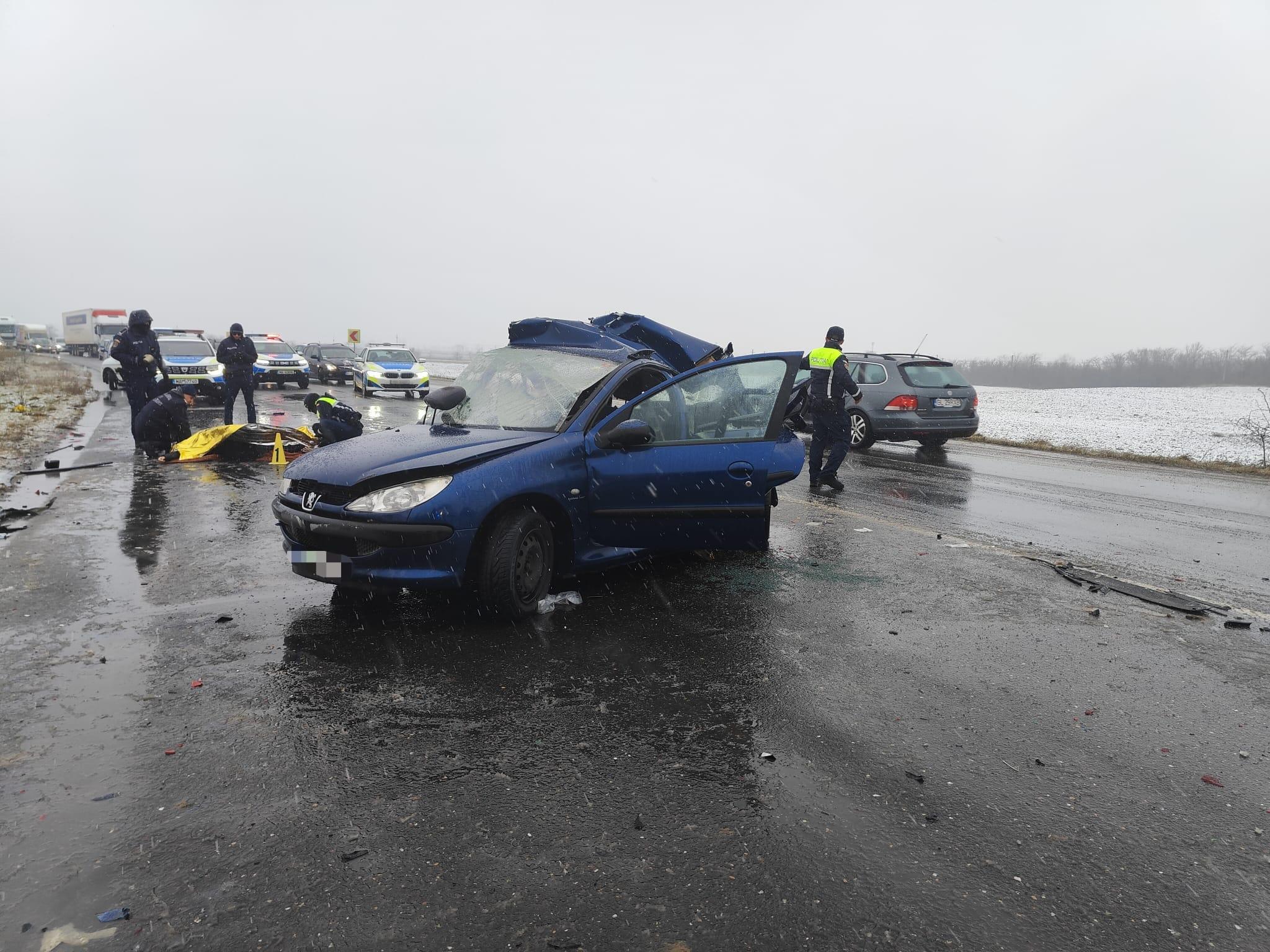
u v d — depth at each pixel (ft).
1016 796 9.21
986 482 33.58
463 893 7.30
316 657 12.96
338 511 14.14
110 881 7.39
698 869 7.73
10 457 34.96
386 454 14.92
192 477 30.37
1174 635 14.85
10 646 13.21
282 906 7.09
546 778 9.36
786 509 26.53
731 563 19.47
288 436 36.37
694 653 13.42
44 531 21.47
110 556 18.99
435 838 8.14
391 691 11.68
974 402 43.11
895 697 11.85
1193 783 9.62
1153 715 11.44
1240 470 40.29
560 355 18.93
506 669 12.60
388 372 83.15
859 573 18.67
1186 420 72.54
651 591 17.06
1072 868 7.90
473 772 9.47
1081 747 10.45
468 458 14.56
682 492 16.42
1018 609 16.22
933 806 8.96
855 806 8.91
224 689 11.66
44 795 8.81
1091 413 83.76
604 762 9.75
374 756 9.78
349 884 7.39
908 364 42.50
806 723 10.95
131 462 34.09
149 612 15.06
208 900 7.15
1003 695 12.01
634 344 22.07
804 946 6.74
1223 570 19.63
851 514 25.84
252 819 8.41
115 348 35.68
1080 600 16.90
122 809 8.55
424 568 13.96
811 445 30.78
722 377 17.60
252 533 21.45
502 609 14.61
